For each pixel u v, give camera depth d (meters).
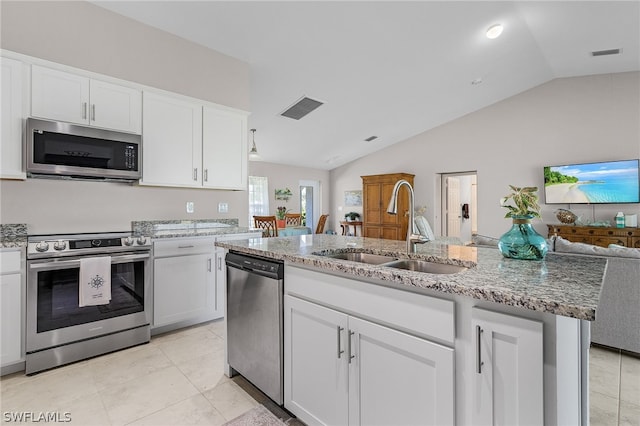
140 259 2.47
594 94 4.94
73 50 2.52
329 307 1.38
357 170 8.16
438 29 3.36
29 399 1.78
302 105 4.79
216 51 3.35
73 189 2.60
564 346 0.88
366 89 4.54
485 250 1.72
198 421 1.60
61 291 2.15
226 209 3.56
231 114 3.38
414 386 1.09
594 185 4.78
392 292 1.15
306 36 3.20
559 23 3.44
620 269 2.33
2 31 2.25
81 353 2.23
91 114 2.47
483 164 5.99
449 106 5.66
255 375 1.78
